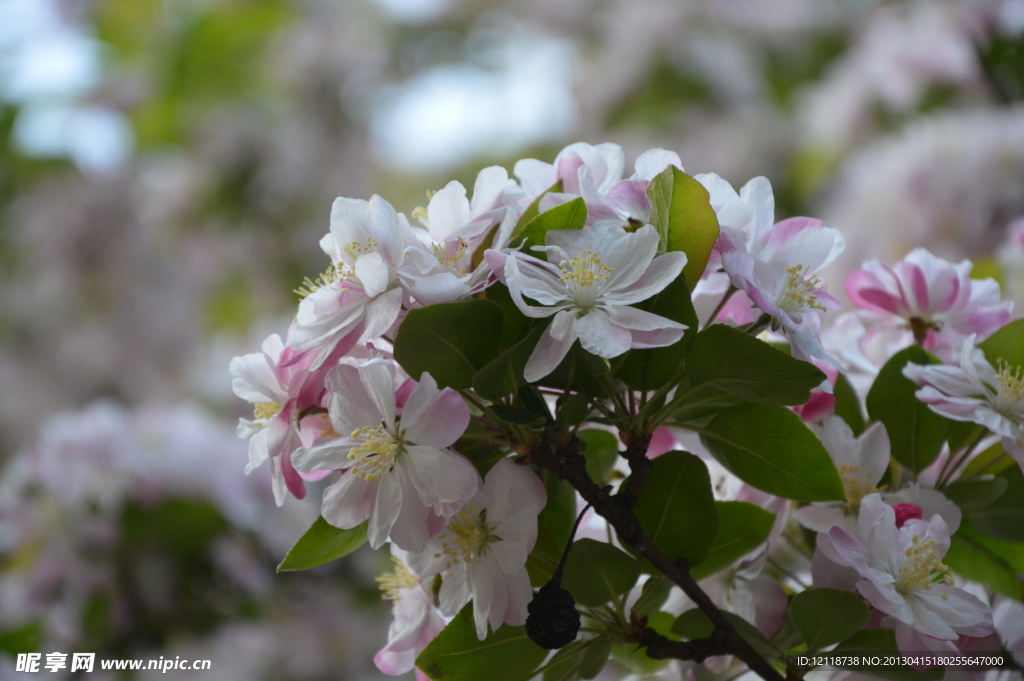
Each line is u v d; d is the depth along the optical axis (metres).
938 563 0.74
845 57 1.99
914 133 1.39
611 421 0.74
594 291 0.73
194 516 1.09
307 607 1.21
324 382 0.74
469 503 0.73
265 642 1.16
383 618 1.28
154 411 1.22
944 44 1.52
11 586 1.07
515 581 0.73
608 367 0.73
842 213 1.43
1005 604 0.79
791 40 2.12
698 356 0.73
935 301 0.81
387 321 0.73
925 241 1.30
